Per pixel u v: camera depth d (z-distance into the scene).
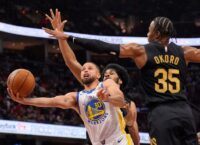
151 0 33.56
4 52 27.09
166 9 33.41
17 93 4.70
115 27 31.30
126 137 5.03
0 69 24.09
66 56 5.55
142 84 4.33
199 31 31.27
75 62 5.57
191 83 27.42
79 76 5.57
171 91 4.21
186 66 4.41
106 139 4.98
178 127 4.07
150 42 4.44
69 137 20.17
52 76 26.44
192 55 4.41
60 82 26.25
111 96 4.49
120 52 4.22
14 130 18.70
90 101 4.94
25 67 26.19
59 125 20.05
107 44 4.21
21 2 27.84
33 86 4.82
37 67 26.67
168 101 4.18
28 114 20.67
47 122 19.86
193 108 4.39
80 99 4.99
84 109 4.98
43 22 24.56
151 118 4.19
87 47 4.21
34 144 21.59
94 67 5.12
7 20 25.19
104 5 33.28
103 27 30.56
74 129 20.39
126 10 33.34
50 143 22.58
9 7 26.00
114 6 33.47
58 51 28.97
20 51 28.33
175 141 4.05
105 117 4.92
